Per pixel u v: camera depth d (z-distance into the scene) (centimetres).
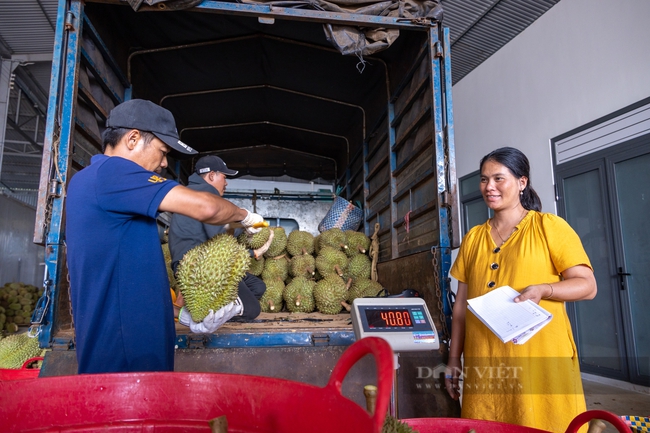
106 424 74
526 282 148
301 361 195
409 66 292
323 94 406
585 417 89
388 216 334
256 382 74
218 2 226
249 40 322
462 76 654
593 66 441
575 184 464
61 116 200
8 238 886
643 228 395
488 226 173
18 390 72
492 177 164
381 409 46
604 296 431
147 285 121
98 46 249
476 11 502
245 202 543
